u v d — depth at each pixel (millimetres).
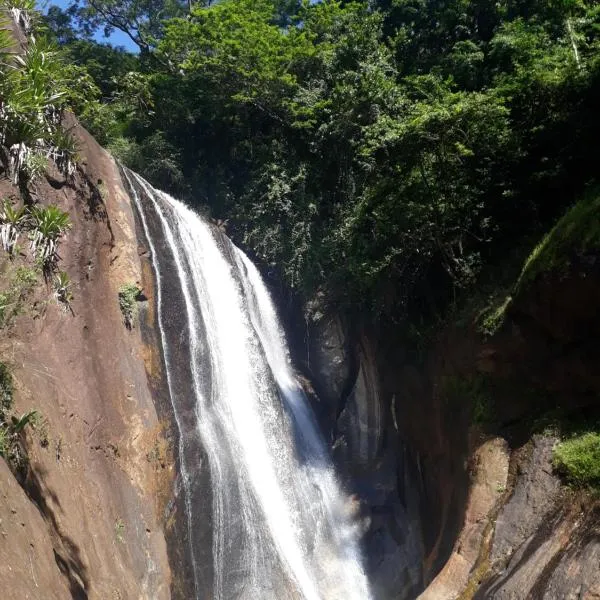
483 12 21984
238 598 12602
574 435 10805
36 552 7195
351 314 19781
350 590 15188
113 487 10742
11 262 10070
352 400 19719
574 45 15055
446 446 14164
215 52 23828
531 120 14586
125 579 9734
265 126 24141
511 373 12562
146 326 13570
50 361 10258
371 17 21547
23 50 12516
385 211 15797
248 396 16719
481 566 10461
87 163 13500
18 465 8148
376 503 17531
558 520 9609
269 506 14836
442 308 15969
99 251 12836
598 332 10742
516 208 14734
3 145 10766
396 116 19219
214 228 19750
